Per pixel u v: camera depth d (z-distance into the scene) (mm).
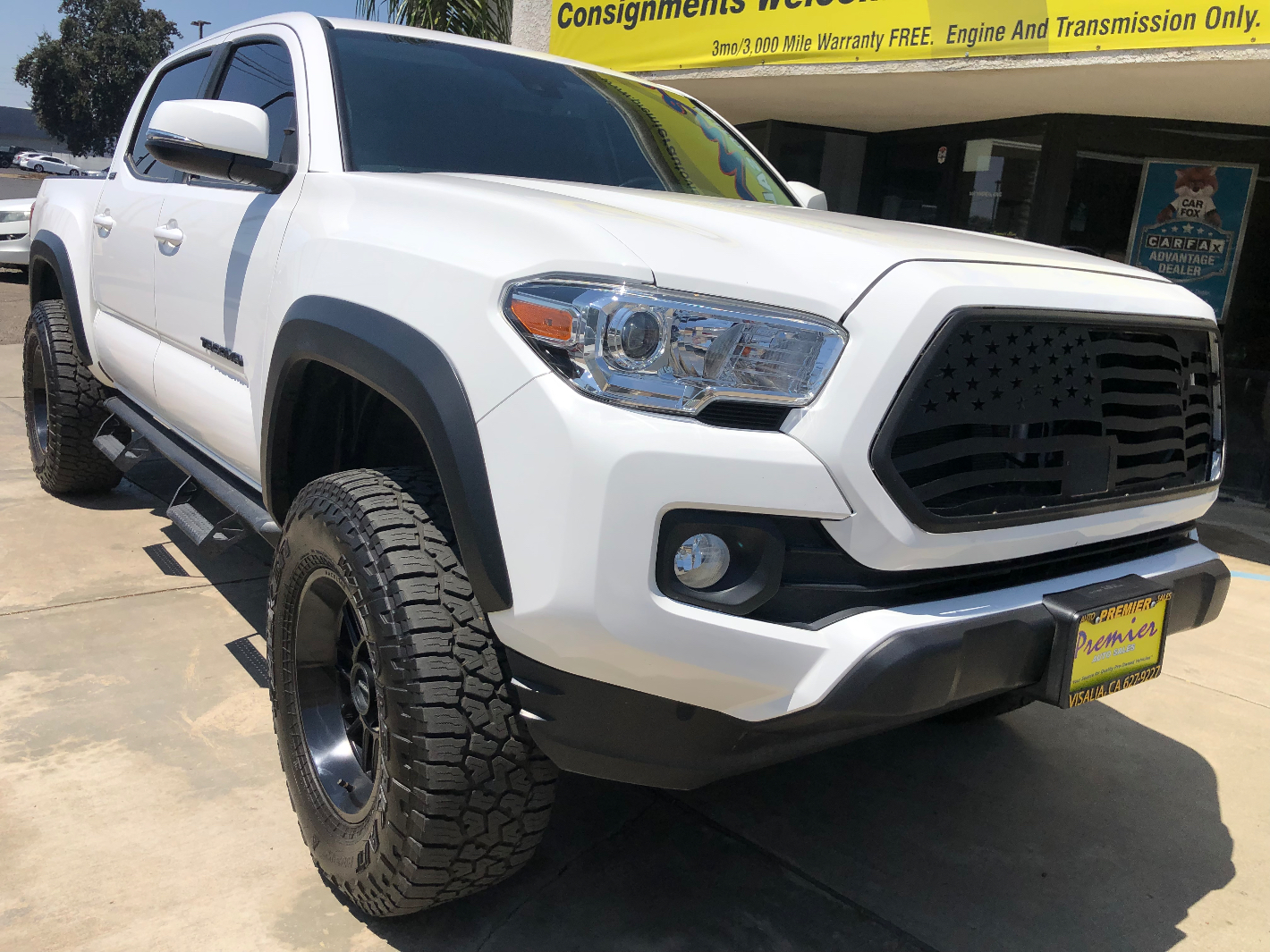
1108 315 1815
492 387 1570
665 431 1468
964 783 2633
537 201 1773
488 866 1780
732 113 7531
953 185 7391
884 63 5555
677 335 1494
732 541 1522
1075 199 6547
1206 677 3408
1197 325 2031
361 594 1740
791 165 7703
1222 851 2383
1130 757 2828
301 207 2258
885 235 1862
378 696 1736
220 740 2545
